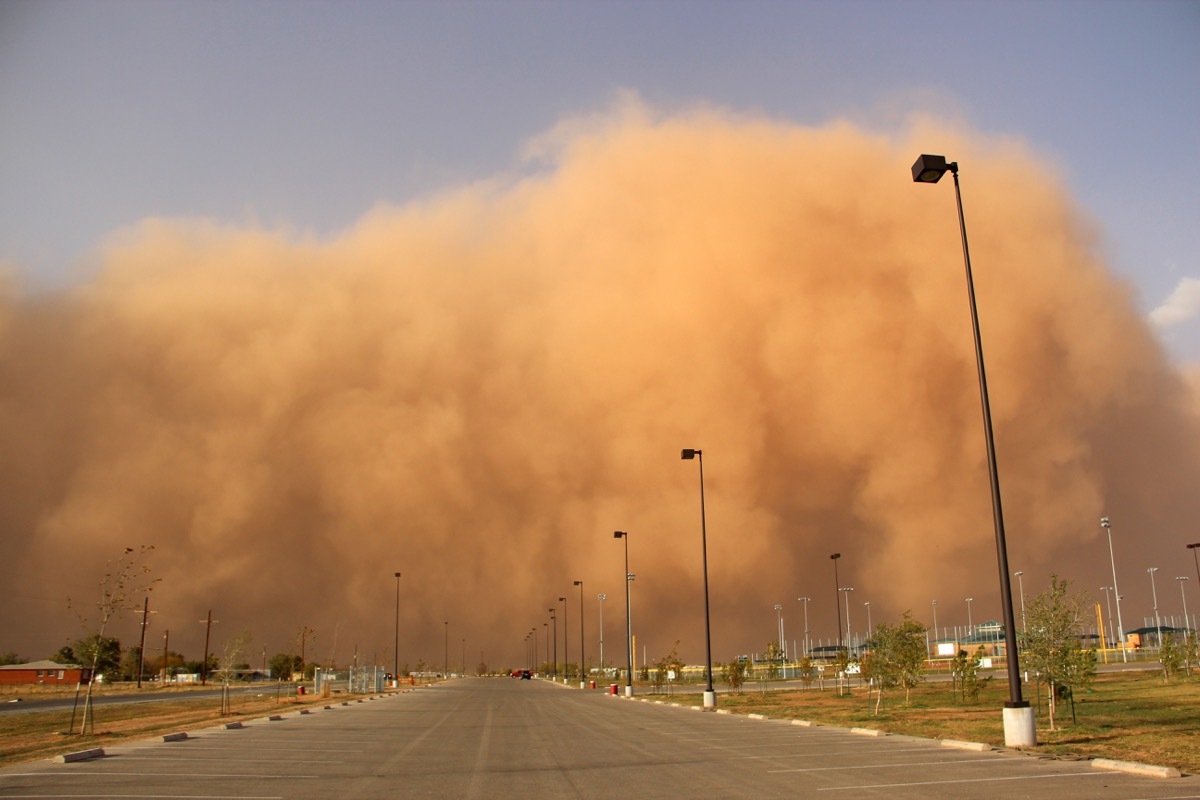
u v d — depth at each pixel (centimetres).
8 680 7575
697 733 2016
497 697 4638
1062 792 1003
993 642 8406
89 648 2298
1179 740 1491
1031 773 1173
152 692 5916
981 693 3366
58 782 1191
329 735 2048
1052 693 1744
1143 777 1122
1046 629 1747
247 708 3428
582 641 7394
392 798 1052
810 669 5128
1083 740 1532
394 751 1644
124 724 2603
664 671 5678
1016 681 1505
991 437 1586
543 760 1470
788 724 2323
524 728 2262
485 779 1226
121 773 1295
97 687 6969
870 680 2670
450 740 1894
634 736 1961
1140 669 4919
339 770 1340
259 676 9719
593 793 1077
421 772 1312
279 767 1379
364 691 5334
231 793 1090
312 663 8712
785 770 1272
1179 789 1014
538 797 1051
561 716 2811
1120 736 1573
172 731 2225
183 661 10306
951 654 7888
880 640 2608
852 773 1217
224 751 1642
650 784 1152
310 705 3569
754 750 1582
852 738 1806
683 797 1030
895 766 1289
